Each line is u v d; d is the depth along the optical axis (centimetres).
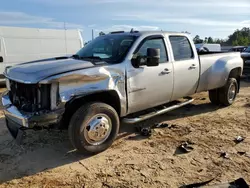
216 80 633
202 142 461
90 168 376
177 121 579
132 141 469
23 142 464
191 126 545
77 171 369
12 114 387
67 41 1159
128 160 398
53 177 354
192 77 570
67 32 1160
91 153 412
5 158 406
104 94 427
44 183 339
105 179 347
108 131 425
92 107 397
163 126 541
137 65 455
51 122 367
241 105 714
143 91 471
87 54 504
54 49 1119
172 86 527
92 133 403
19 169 374
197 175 352
